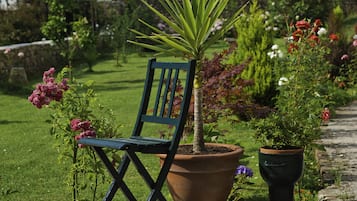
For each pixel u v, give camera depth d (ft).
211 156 12.66
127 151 11.25
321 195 15.40
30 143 24.67
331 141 22.63
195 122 13.71
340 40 39.65
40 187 17.88
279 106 20.16
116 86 44.86
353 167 18.21
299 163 14.71
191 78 11.96
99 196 16.29
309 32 25.29
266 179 14.80
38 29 67.97
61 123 14.07
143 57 69.00
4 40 65.00
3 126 29.12
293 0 71.56
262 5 73.46
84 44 53.36
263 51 30.04
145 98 13.24
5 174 19.48
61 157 14.20
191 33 13.55
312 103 19.08
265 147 15.23
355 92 36.83
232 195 14.97
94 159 14.01
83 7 76.48
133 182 18.28
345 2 78.95
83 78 50.88
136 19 71.41
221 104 23.25
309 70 23.06
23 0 72.23
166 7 14.38
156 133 26.50
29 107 35.73
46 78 14.17
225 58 28.58
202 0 13.43
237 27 31.14
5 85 42.98
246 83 25.70
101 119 14.42
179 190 12.91
